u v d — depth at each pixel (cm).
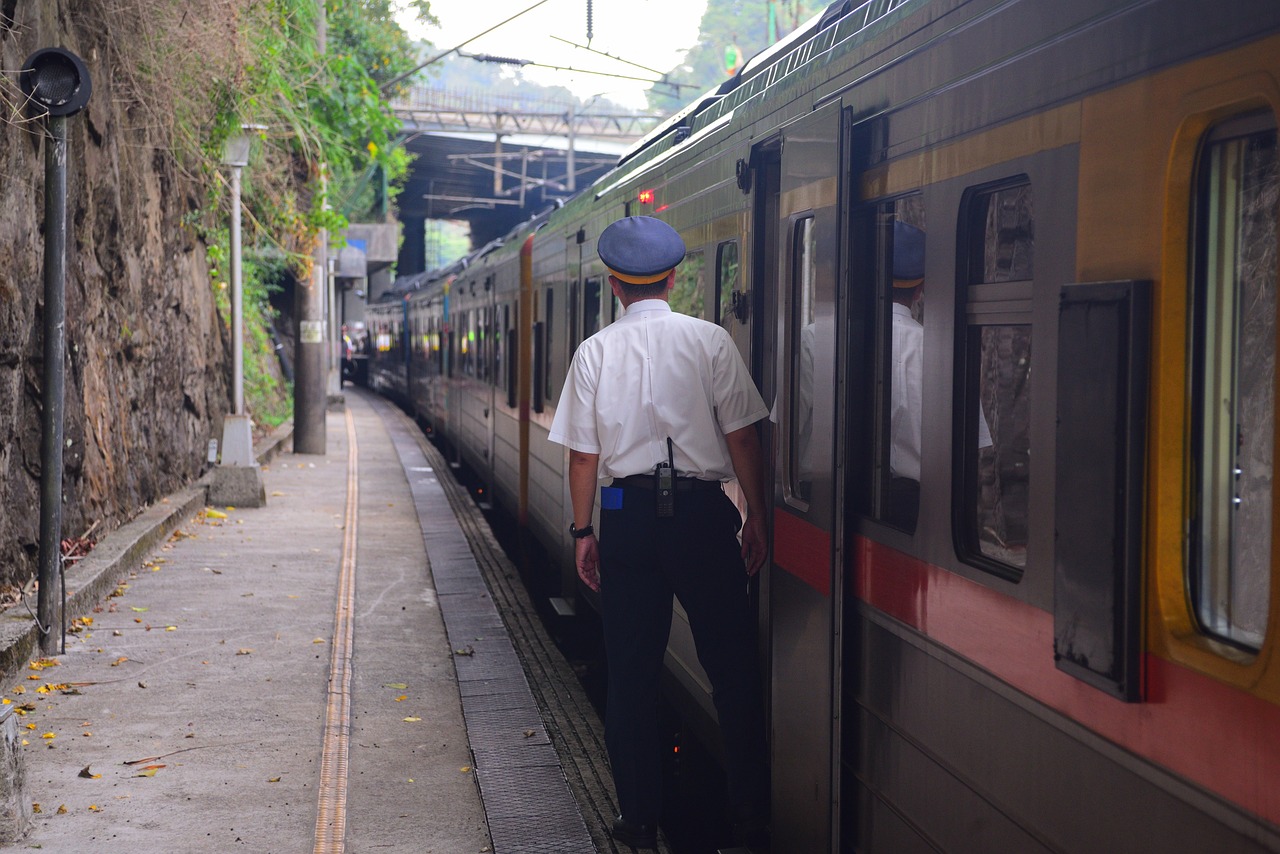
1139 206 199
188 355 1264
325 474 1517
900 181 290
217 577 841
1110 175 206
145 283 1064
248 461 1203
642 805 387
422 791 451
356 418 2677
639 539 370
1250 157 181
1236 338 183
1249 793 175
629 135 5291
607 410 370
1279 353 174
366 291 5266
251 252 1614
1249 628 180
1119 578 200
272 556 930
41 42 743
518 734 513
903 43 289
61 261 601
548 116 4903
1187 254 190
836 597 320
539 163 5719
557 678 632
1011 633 238
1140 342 197
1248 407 181
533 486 968
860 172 315
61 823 413
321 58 1417
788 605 360
